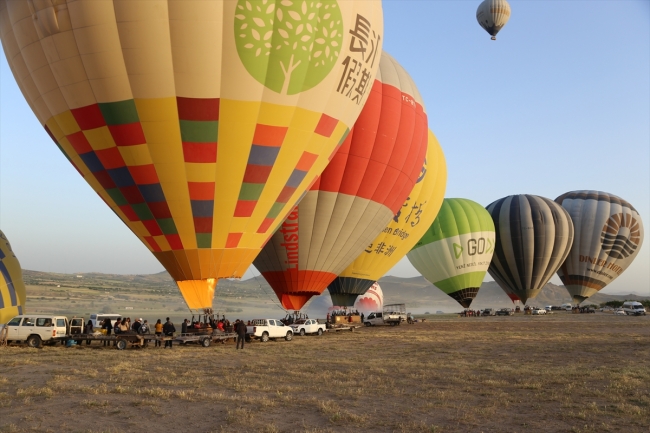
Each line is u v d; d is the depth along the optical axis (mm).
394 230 34312
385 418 9727
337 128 19891
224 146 17375
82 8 15734
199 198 17984
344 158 26141
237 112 17031
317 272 27547
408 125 28281
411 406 10719
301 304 28641
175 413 10039
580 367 16141
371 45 19938
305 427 9094
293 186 19594
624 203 62906
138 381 13531
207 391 12219
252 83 16875
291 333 27906
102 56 16047
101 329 25844
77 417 9695
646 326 39312
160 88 16359
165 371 15359
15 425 9094
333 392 12117
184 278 19312
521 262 54312
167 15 15773
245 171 18000
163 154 17219
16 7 16766
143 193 17922
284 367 16203
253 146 17719
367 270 34000
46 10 16062
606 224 60938
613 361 17797
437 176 36812
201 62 16219
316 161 19875
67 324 23797
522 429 8977
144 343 23438
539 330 35469
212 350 21984
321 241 26984
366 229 27875
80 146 17719
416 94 29969
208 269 19172
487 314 73938
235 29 16203
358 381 13633
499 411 10266
